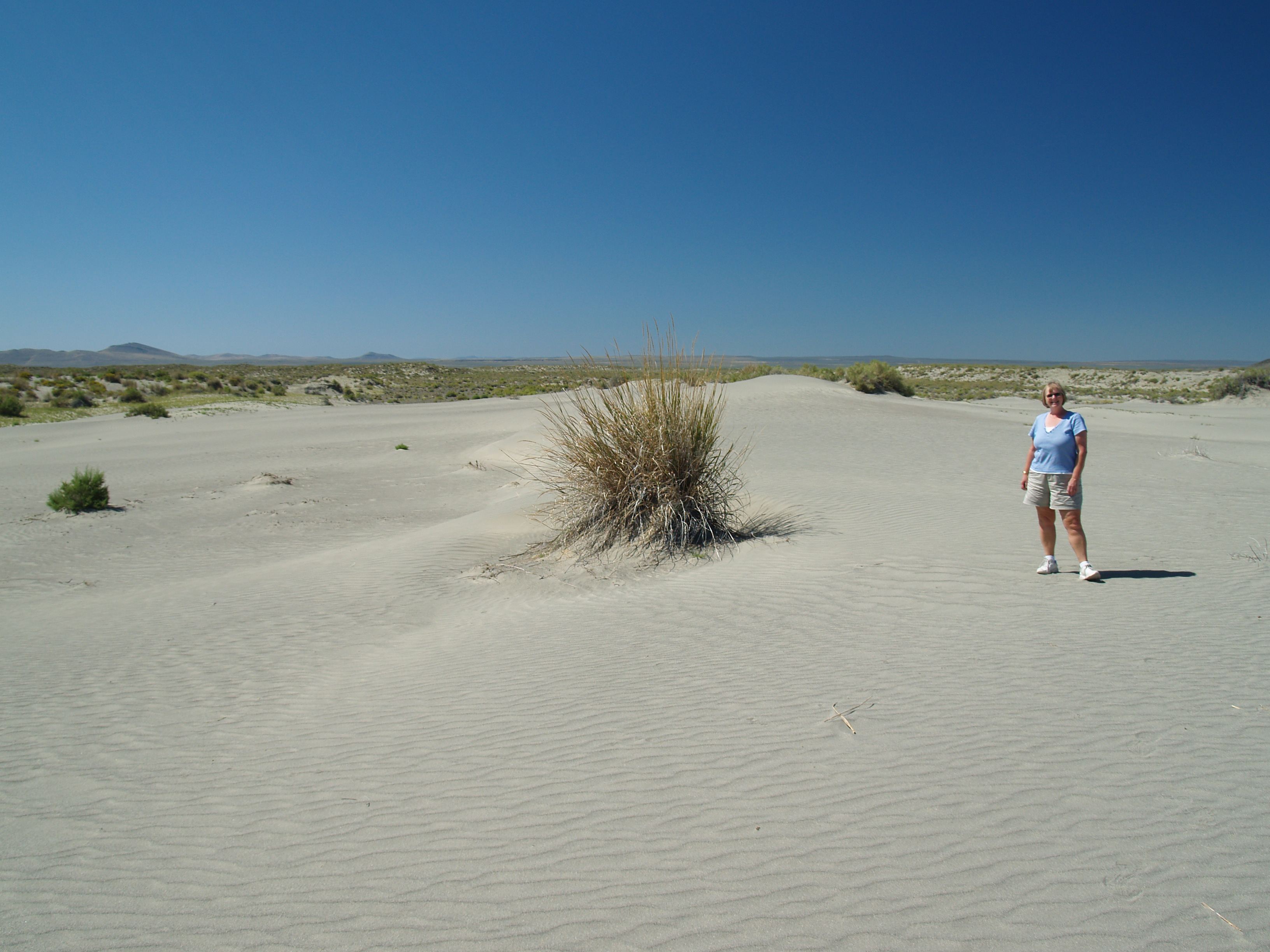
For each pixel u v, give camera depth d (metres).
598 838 3.37
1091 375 93.94
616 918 2.79
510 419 35.41
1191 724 4.02
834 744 4.08
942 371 112.75
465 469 21.67
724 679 5.22
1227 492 11.69
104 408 44.75
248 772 4.45
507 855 3.29
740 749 4.12
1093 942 2.48
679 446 9.79
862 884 2.88
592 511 10.29
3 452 27.36
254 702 5.75
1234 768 3.55
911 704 4.52
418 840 3.48
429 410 44.97
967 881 2.85
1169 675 4.71
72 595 10.12
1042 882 2.81
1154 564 7.44
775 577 7.86
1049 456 6.91
